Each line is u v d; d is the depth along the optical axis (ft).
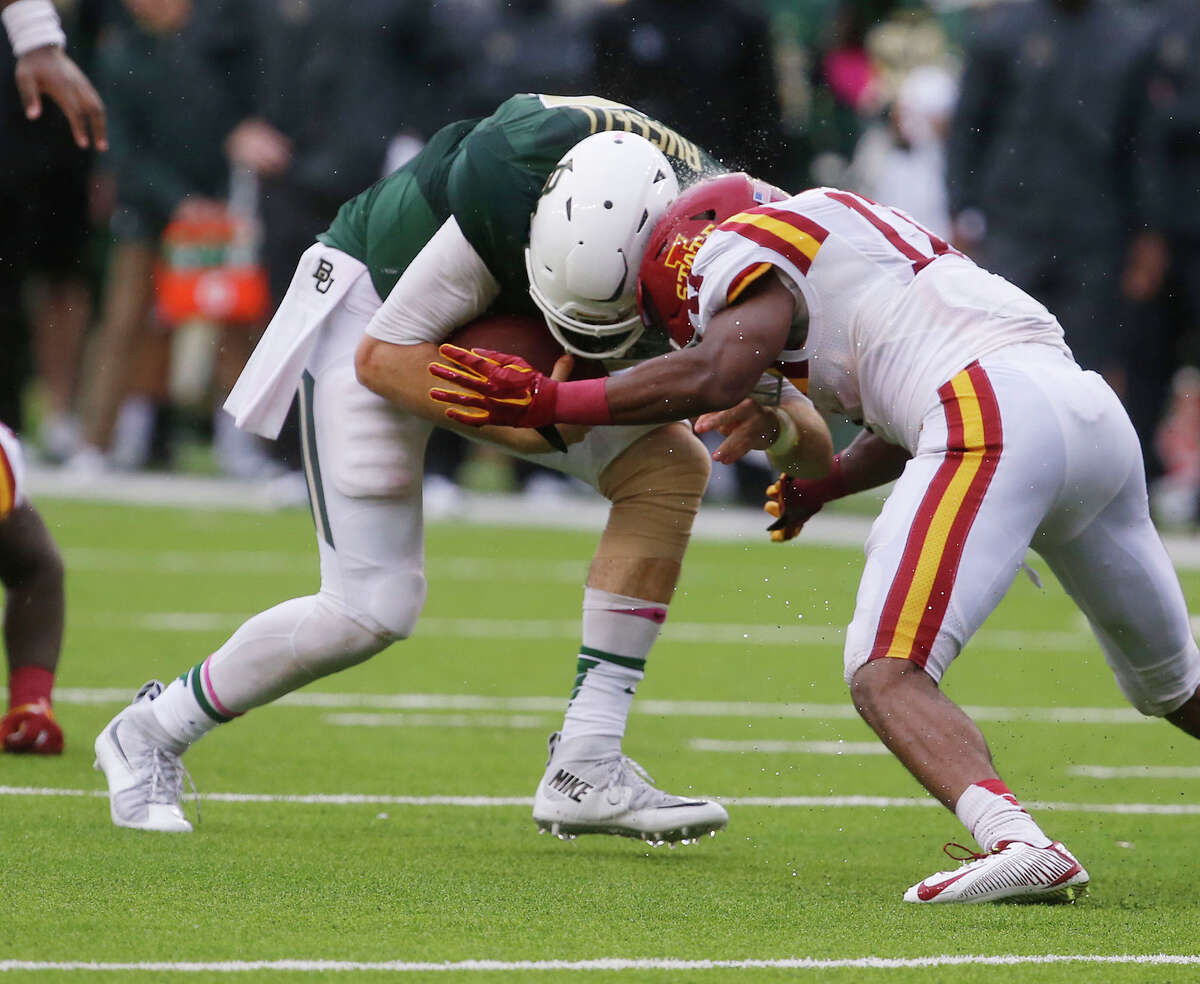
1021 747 70.85
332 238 54.39
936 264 47.88
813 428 50.75
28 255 114.93
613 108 51.44
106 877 46.01
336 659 53.52
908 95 150.92
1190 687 49.83
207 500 157.48
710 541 144.25
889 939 41.19
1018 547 45.65
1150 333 129.59
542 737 70.59
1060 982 37.63
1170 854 52.85
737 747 70.08
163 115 152.76
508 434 51.57
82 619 96.73
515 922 42.45
